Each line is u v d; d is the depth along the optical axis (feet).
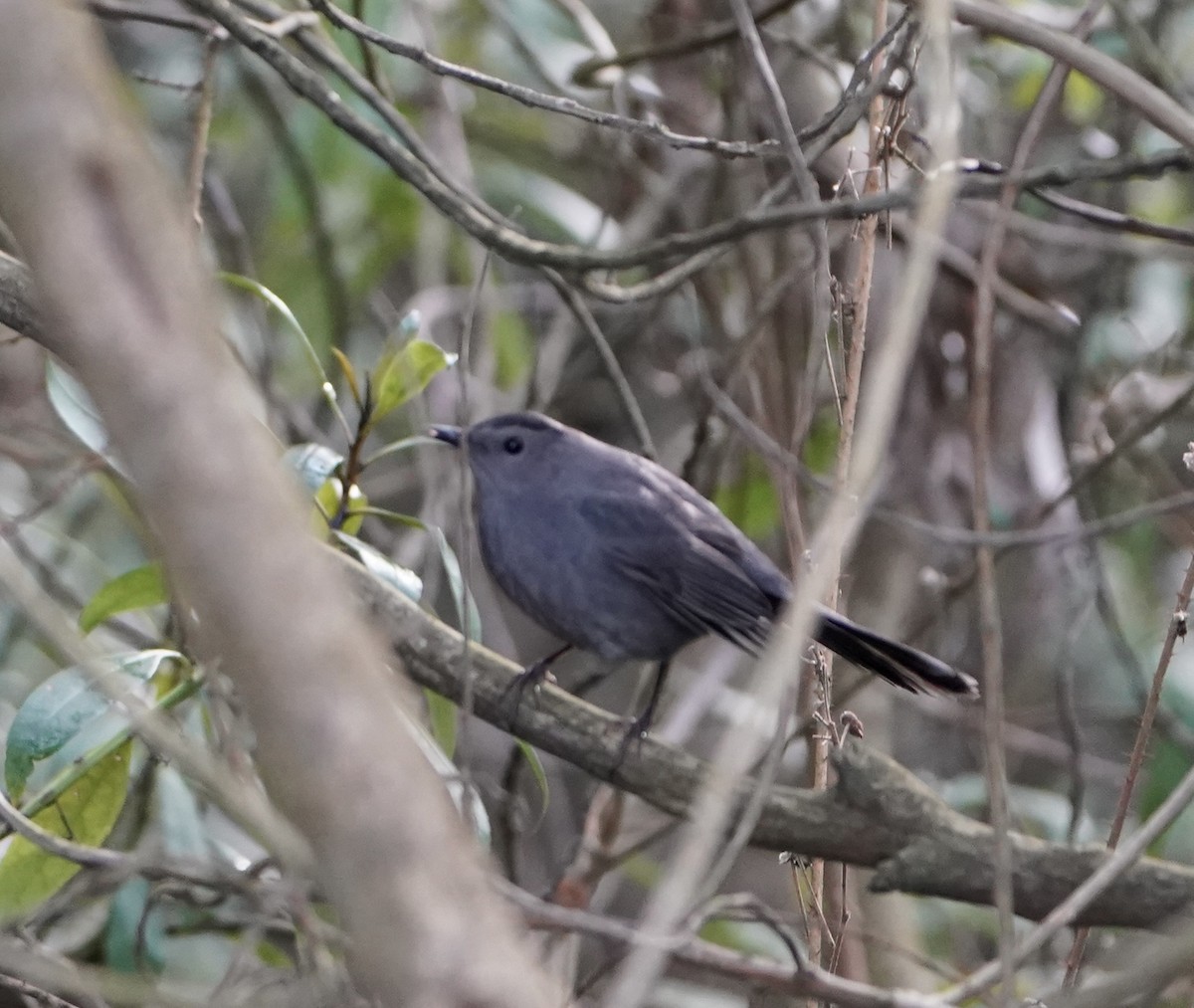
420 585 24.14
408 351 24.49
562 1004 22.34
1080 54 19.12
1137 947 20.26
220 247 38.50
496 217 24.99
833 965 22.44
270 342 36.50
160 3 40.45
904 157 24.13
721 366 33.99
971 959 35.96
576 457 30.01
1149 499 36.06
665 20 40.06
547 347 39.88
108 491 28.73
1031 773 42.06
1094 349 37.06
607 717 23.65
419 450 35.60
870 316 34.94
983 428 20.16
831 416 37.65
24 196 8.13
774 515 39.11
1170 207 40.34
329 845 8.21
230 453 8.18
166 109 40.11
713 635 30.04
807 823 22.03
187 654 23.50
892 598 36.99
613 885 39.14
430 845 8.32
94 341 8.09
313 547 9.03
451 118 38.70
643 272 41.98
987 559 19.24
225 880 17.90
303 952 20.80
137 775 27.91
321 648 8.19
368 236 42.06
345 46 35.22
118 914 25.76
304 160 37.70
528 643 46.83
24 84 8.09
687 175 38.68
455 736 24.99
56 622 13.88
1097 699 40.47
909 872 21.42
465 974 8.27
